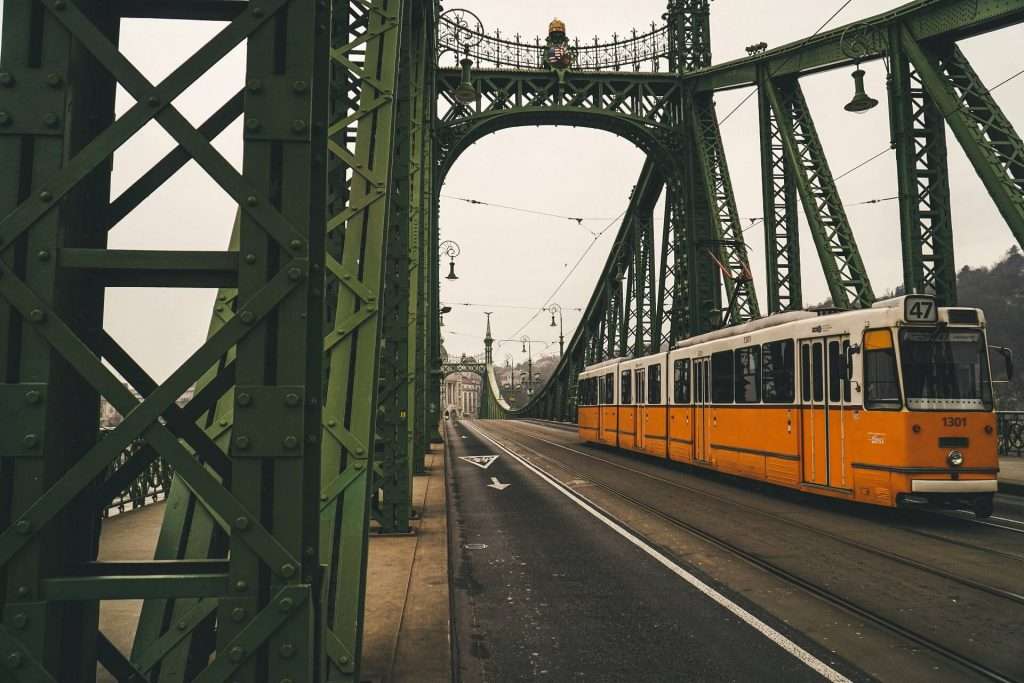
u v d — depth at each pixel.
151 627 2.88
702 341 14.24
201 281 2.18
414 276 10.23
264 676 1.96
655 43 25.78
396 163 7.94
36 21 1.99
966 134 13.03
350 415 3.86
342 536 3.52
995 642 4.39
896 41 14.75
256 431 1.99
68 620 2.10
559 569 6.33
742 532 8.03
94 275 2.16
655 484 12.75
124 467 2.30
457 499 10.84
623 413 19.27
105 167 2.31
